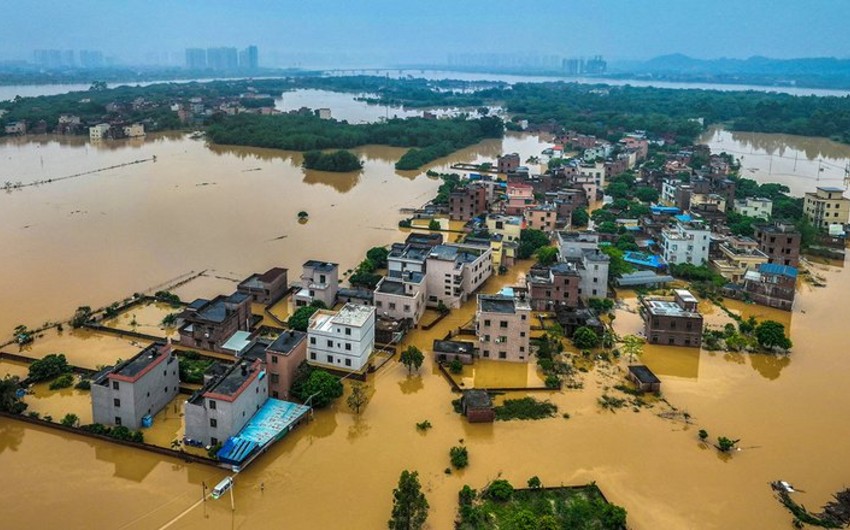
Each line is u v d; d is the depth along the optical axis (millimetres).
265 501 81312
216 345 120125
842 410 105312
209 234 197375
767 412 104438
